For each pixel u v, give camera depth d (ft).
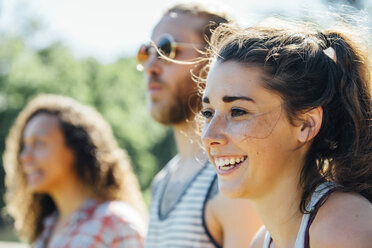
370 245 3.86
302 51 4.66
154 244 7.07
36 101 10.59
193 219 6.49
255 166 4.54
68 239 9.16
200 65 7.37
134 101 90.58
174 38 7.48
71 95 83.97
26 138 10.07
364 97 4.81
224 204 6.17
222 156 4.66
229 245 6.01
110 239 8.97
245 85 4.55
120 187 10.15
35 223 11.16
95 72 93.61
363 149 4.64
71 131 10.04
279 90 4.50
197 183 6.73
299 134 4.57
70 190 9.92
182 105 7.47
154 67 7.60
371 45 5.16
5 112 75.31
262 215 4.81
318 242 4.15
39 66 84.53
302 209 4.47
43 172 9.89
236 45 4.74
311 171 4.59
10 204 11.47
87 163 9.96
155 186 8.19
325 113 4.63
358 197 4.33
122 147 75.61
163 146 87.86
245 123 4.54
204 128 4.90
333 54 4.79
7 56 83.30
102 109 86.74
